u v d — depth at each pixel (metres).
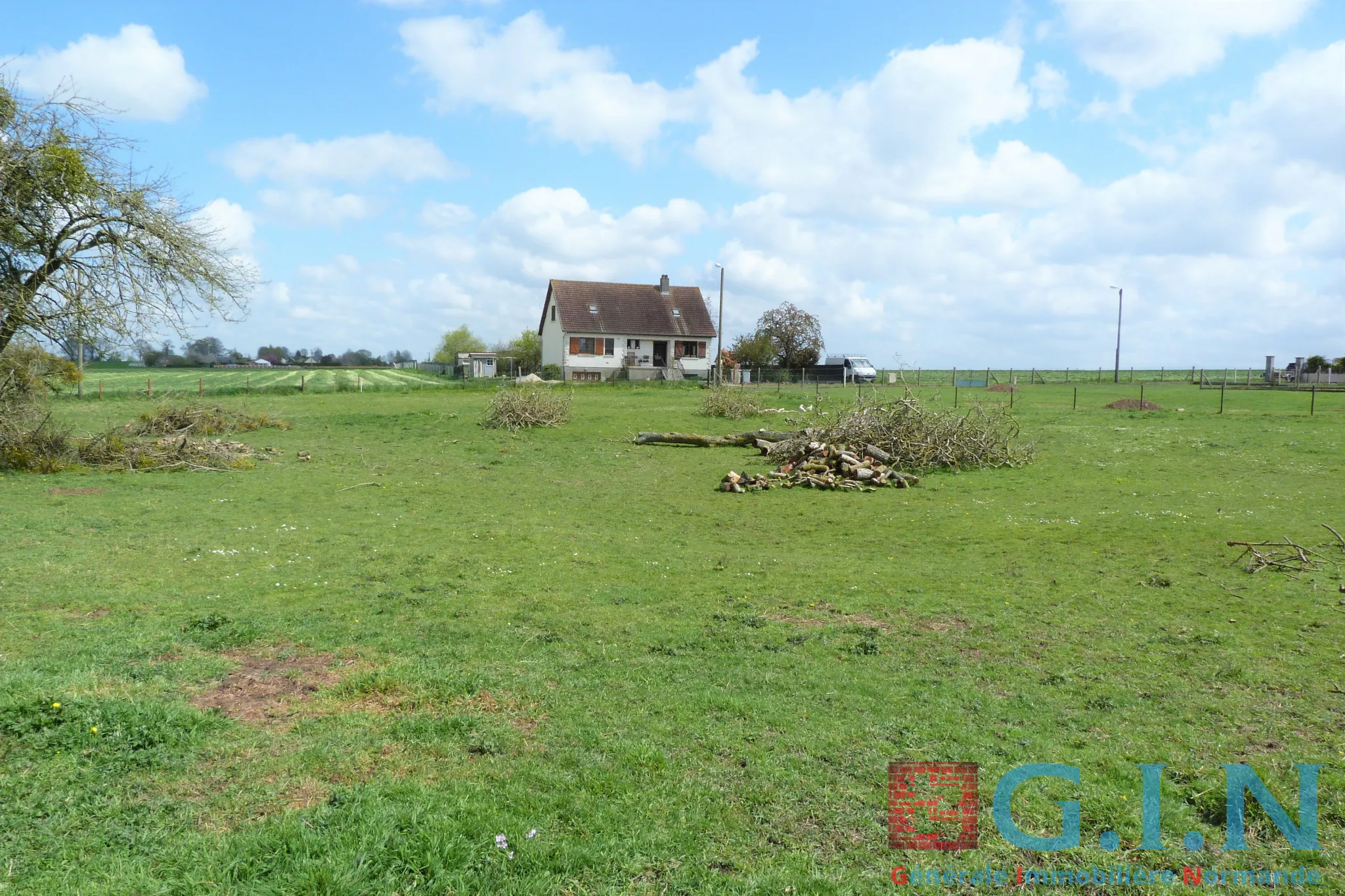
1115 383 60.00
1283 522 15.28
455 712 6.35
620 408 37.44
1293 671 7.52
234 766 5.29
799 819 4.91
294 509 16.89
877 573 11.75
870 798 5.14
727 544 14.24
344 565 11.74
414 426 30.81
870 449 23.31
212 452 22.83
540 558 12.55
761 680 7.19
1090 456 24.73
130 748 5.37
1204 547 13.37
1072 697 6.89
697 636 8.52
